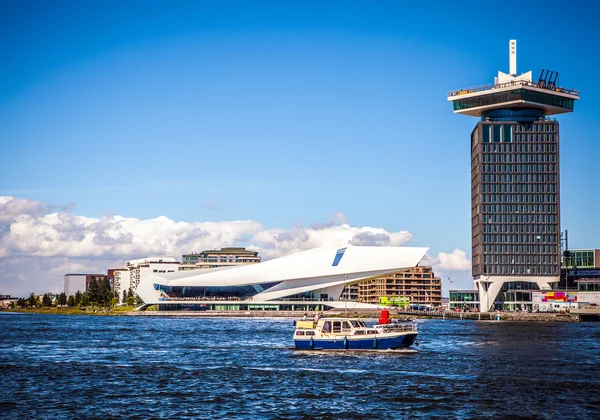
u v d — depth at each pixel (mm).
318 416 53719
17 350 100688
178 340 119438
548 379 70312
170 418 53031
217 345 108500
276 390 64062
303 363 83000
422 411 55375
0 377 71875
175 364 82688
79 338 125062
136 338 124750
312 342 96750
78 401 59156
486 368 78312
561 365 81562
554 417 53719
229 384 67312
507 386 66000
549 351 99062
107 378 71250
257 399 59875
